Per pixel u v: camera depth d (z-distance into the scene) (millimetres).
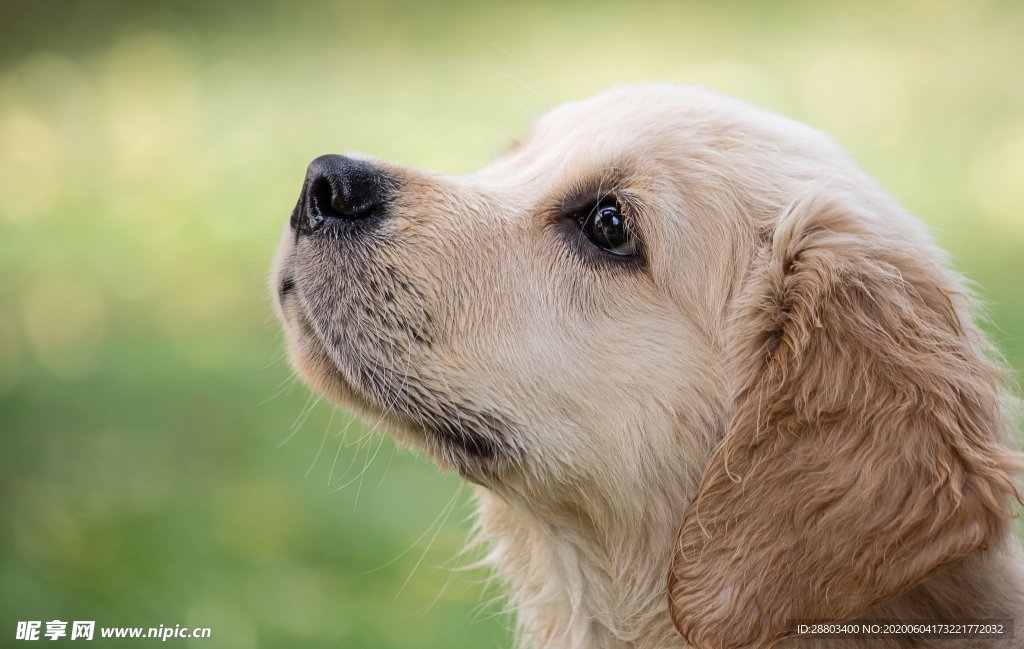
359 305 4148
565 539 4312
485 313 4168
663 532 4102
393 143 15062
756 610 3688
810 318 3820
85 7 21594
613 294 4129
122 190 14711
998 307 9789
